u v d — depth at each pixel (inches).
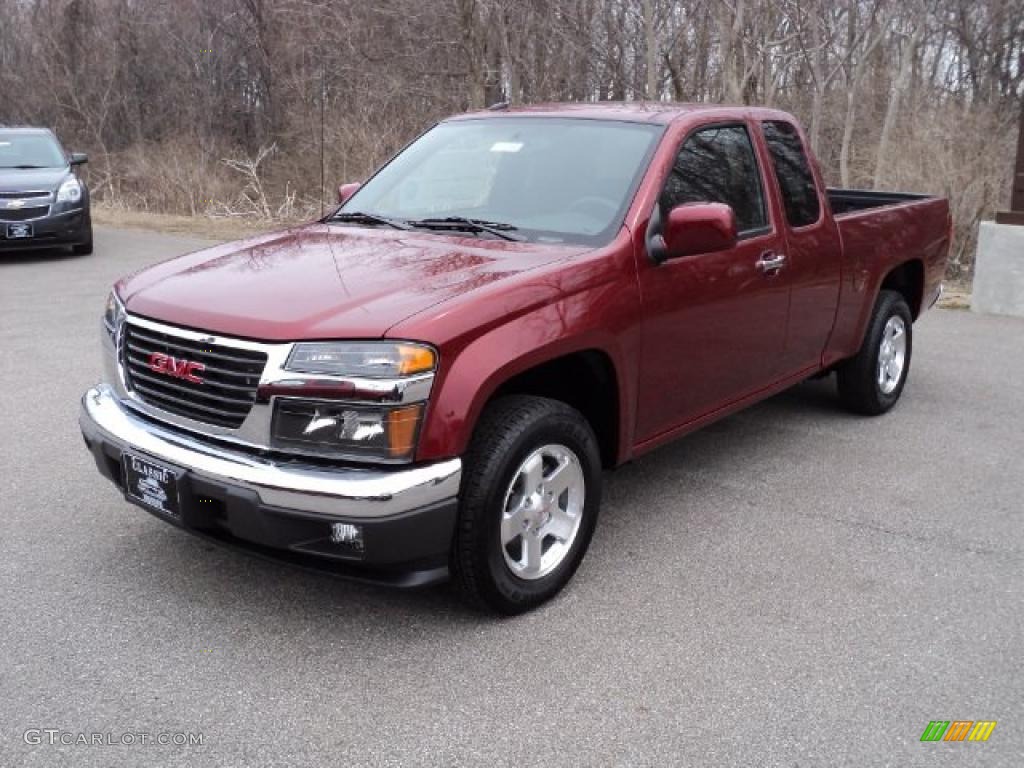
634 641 141.7
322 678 132.3
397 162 204.5
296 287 144.0
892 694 129.3
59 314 362.3
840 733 121.4
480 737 120.3
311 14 790.5
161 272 161.9
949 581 160.6
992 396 267.1
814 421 244.7
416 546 131.2
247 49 952.9
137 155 881.5
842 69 640.4
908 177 538.9
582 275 151.6
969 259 524.4
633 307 158.7
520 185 178.5
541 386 163.5
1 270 472.1
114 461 151.6
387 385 127.7
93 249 544.1
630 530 179.2
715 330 179.8
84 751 116.9
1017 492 198.7
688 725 122.8
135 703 126.3
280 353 130.6
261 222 690.8
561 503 153.5
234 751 117.5
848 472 209.0
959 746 119.3
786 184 203.6
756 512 187.5
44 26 1038.4
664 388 171.2
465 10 642.2
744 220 190.4
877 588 157.9
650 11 577.6
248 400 133.3
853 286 223.6
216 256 167.3
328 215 195.5
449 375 131.3
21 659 135.6
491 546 139.8
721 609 150.9
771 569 164.2
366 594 154.9
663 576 161.5
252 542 137.6
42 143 551.5
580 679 132.3
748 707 126.4
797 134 213.6
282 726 122.2
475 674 133.3
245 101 973.2
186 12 978.1
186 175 796.0
